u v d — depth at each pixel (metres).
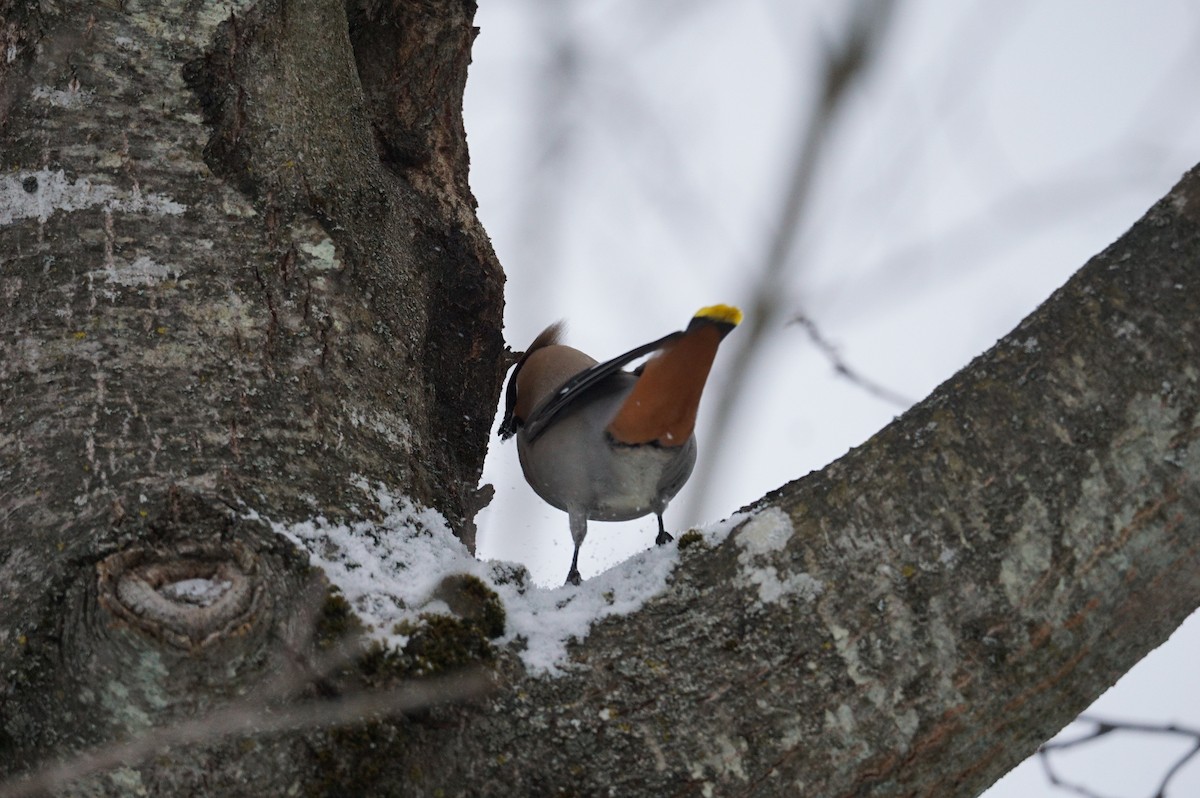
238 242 6.91
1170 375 5.25
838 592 5.37
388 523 6.32
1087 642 5.20
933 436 5.48
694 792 5.19
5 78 7.07
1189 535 5.15
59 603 5.35
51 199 6.77
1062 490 5.25
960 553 5.30
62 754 5.15
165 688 5.09
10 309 6.48
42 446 6.03
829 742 5.19
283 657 5.26
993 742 5.23
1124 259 5.50
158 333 6.48
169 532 5.63
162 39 7.28
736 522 5.75
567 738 5.31
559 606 5.77
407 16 9.27
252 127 7.20
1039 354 5.47
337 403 6.64
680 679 5.36
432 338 8.73
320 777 5.21
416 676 5.34
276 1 7.51
